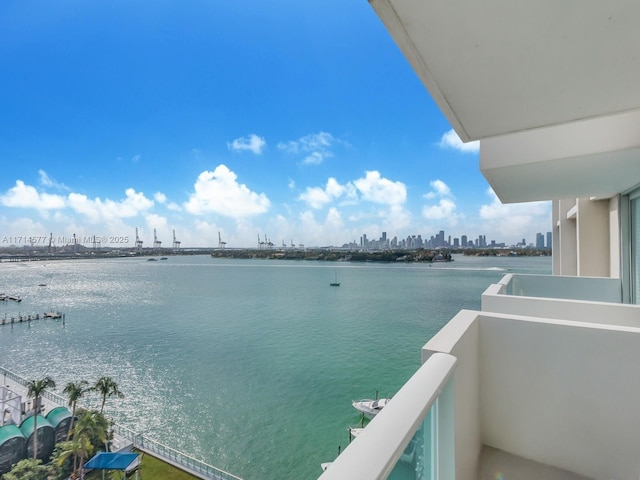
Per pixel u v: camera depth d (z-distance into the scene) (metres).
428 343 1.36
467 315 1.91
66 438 14.44
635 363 1.56
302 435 15.73
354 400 18.38
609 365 1.62
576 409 1.69
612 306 2.52
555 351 1.74
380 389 19.41
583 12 0.90
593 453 1.64
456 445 1.35
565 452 1.71
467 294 40.75
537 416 1.78
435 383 0.93
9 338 31.31
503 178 2.92
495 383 1.90
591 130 2.15
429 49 1.09
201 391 20.42
